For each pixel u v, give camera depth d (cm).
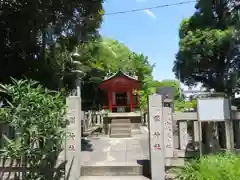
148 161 696
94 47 2142
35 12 893
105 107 1916
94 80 2327
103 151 888
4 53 970
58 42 1132
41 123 466
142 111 1770
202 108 622
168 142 640
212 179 492
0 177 559
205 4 2025
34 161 505
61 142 556
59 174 605
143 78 3039
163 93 916
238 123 642
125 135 1281
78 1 950
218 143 649
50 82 1042
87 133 1291
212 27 1983
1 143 513
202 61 1998
